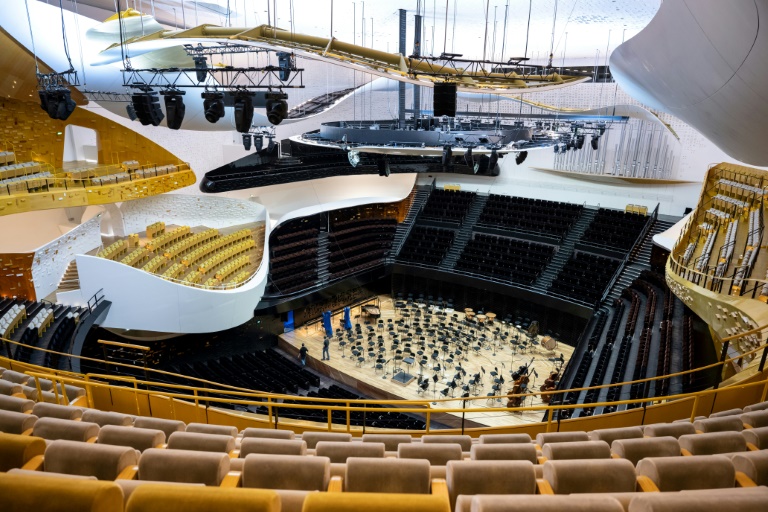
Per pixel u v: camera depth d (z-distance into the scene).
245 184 24.30
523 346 22.50
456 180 31.50
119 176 17.95
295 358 22.77
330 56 9.72
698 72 7.36
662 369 12.77
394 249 29.78
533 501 2.37
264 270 21.17
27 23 12.31
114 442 4.26
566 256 25.55
